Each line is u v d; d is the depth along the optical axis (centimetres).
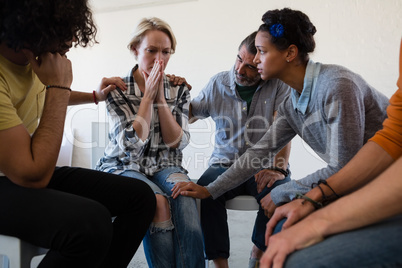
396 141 82
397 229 56
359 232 60
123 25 337
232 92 182
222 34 308
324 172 111
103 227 93
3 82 95
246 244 222
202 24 312
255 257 170
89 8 109
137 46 169
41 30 91
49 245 91
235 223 260
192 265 133
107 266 113
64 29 96
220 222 159
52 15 93
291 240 64
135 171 154
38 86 115
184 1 314
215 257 158
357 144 111
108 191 116
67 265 90
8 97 94
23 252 94
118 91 163
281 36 121
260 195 159
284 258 63
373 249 54
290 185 116
